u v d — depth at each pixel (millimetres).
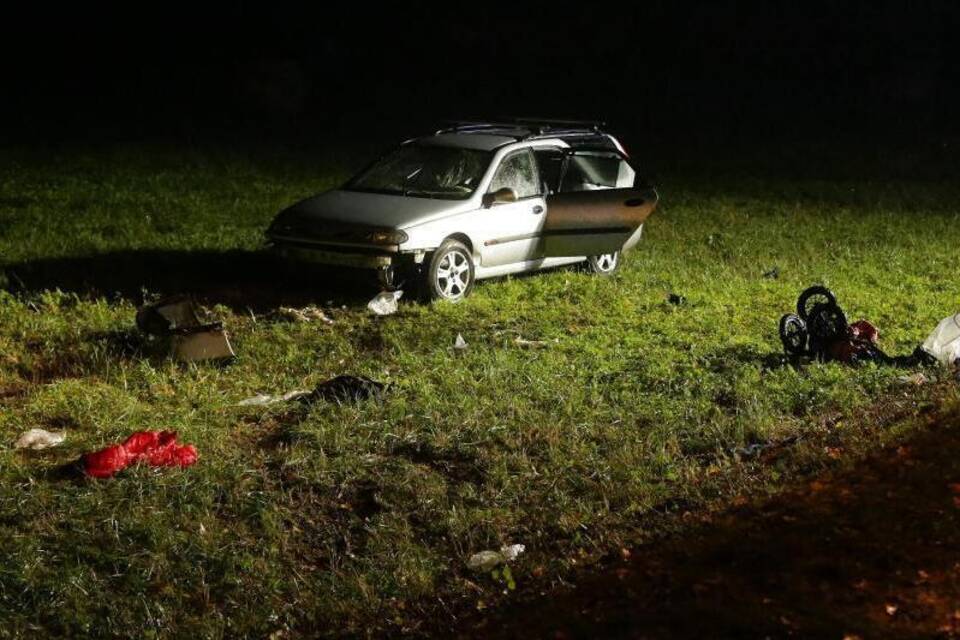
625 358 11742
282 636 7293
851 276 16172
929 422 9055
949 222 20375
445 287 13797
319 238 13594
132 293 14125
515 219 14328
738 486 8531
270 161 24000
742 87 34969
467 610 7363
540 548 8109
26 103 28562
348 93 32062
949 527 6969
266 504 8562
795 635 5875
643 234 18828
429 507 8664
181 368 11375
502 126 15648
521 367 11281
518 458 9281
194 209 18938
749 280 15781
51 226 17328
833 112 33438
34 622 7305
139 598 7535
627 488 8766
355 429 9797
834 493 7758
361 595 7652
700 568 6930
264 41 33750
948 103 34594
